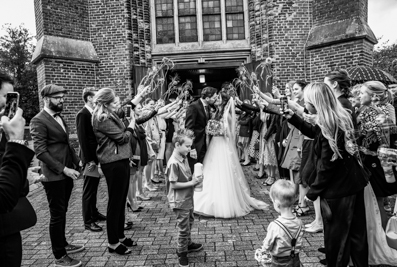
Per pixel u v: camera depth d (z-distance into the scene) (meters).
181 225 3.22
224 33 10.29
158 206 5.48
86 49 9.35
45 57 8.70
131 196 5.11
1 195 1.57
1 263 1.78
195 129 4.86
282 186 2.37
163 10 10.36
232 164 4.95
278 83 9.24
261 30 9.74
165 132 7.89
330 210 2.54
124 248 3.61
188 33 10.43
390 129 3.10
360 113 3.25
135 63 9.77
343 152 2.51
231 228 4.29
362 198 2.58
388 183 3.09
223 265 3.25
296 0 9.24
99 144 3.47
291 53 9.28
